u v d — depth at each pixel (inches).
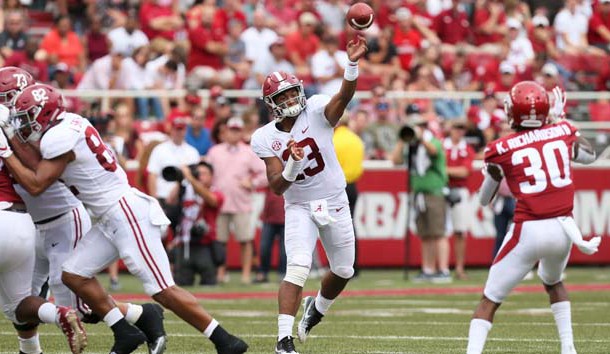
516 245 963.3
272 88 1029.2
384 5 2728.8
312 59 2461.9
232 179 2004.2
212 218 1963.6
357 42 1014.4
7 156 926.4
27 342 996.6
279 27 2743.6
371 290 1875.0
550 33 2797.7
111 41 2486.5
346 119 1951.3
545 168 968.9
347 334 1259.8
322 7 2773.1
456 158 2085.4
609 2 2810.0
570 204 967.6
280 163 1044.5
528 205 962.7
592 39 2822.3
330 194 1055.6
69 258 973.8
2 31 2377.0
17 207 956.6
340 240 1067.9
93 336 1243.8
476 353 949.8
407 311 1528.1
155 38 2578.7
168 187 1908.2
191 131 2110.0
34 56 2308.1
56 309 942.4
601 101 2453.2
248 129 2138.3
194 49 2475.4
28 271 962.7
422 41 2635.3
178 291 965.2
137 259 962.1
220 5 2800.2
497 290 965.2
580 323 1366.9
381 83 2492.6
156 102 2285.9
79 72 2475.4
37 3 2817.4
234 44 2549.2
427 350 1114.7
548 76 2389.3
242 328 1322.6
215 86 2340.1
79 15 2790.4
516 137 987.9
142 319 974.4
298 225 1048.8
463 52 2608.3
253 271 2284.7
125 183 979.9
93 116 2054.6
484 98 2299.5
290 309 1024.2
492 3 2787.9
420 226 2048.5
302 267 1032.2
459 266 2128.4
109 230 966.4
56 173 939.3
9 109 964.6
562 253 968.9
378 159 2321.6
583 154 997.2
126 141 2138.3
